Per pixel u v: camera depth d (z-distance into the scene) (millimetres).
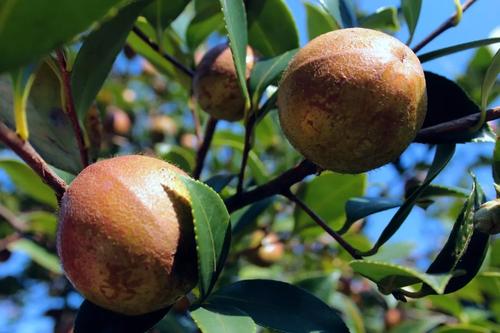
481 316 383
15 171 384
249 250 380
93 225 186
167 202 192
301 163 238
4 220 462
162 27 290
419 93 201
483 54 480
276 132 474
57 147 233
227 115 286
